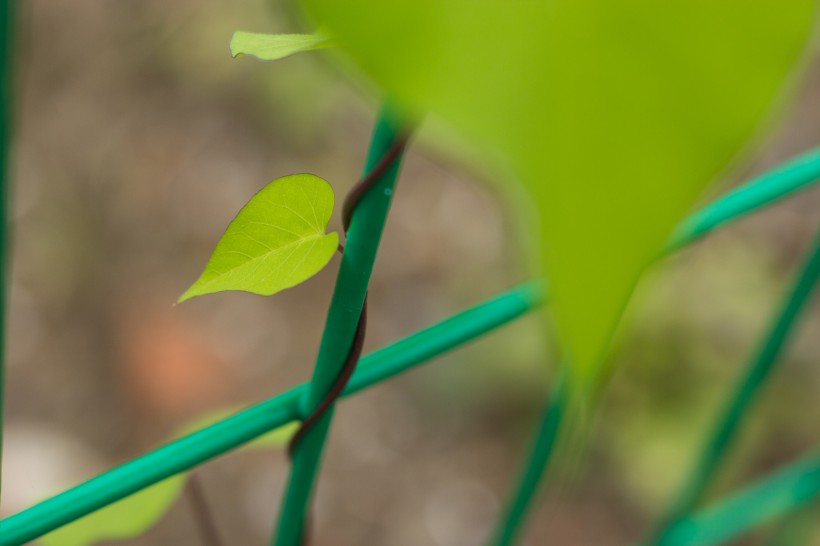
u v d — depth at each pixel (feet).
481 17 0.46
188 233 3.95
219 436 0.99
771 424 3.25
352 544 3.21
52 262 3.77
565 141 0.45
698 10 0.49
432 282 3.86
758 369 1.27
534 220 0.44
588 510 3.17
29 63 4.24
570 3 0.47
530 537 3.12
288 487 1.03
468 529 3.25
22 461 3.13
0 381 0.95
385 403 3.53
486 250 3.90
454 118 0.44
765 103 0.50
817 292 3.49
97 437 3.34
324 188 0.88
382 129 0.89
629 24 0.48
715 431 1.31
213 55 4.14
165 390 3.45
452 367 3.54
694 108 0.48
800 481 1.41
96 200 3.97
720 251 3.51
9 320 3.57
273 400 1.00
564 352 0.45
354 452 3.40
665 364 3.19
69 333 3.59
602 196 0.45
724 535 1.40
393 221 4.03
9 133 0.88
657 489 3.07
